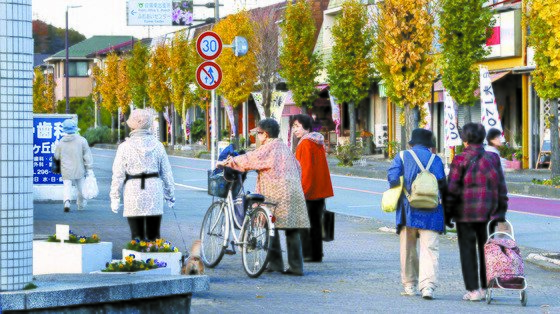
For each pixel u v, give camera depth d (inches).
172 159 3186.5
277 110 2027.6
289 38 3031.5
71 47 6934.1
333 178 2160.4
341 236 1033.5
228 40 3282.5
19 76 427.8
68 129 1263.5
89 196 1264.8
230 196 767.1
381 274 751.1
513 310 597.6
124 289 459.5
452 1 2059.5
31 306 428.1
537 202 1492.4
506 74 2185.0
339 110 3149.6
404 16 2017.7
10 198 428.5
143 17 4795.8
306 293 655.1
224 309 583.8
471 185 633.0
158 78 4183.1
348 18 2760.8
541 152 2108.8
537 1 917.8
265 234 722.2
